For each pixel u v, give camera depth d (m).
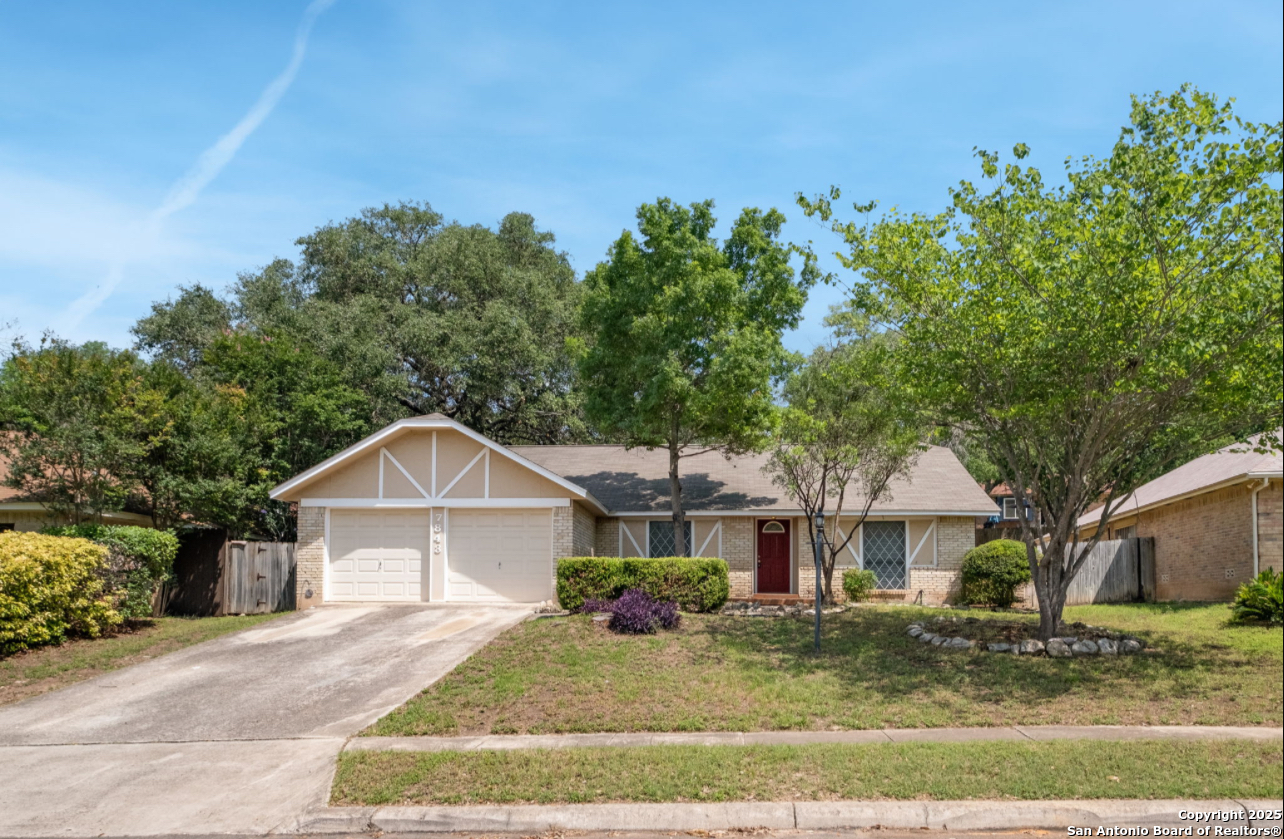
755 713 10.98
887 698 11.59
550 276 43.03
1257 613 16.16
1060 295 12.45
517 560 20.95
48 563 15.82
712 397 19.98
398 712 11.33
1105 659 13.53
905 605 21.25
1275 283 11.15
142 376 22.56
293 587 22.19
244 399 25.38
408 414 37.62
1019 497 14.78
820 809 7.73
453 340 34.62
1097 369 12.52
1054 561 14.73
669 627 15.92
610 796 8.11
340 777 8.84
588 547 23.70
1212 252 11.77
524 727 10.62
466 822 7.79
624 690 11.92
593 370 22.09
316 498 21.22
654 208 21.22
